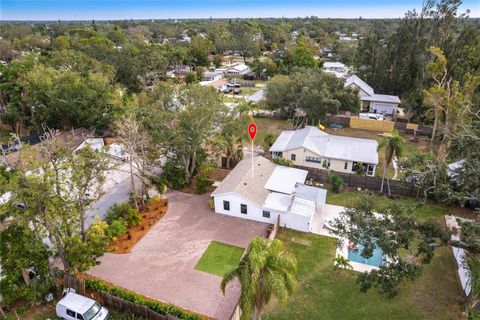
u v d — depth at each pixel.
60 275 21.20
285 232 27.70
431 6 62.88
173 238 26.61
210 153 39.59
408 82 65.25
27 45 118.88
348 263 23.19
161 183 32.31
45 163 19.17
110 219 27.66
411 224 19.73
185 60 101.31
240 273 14.95
